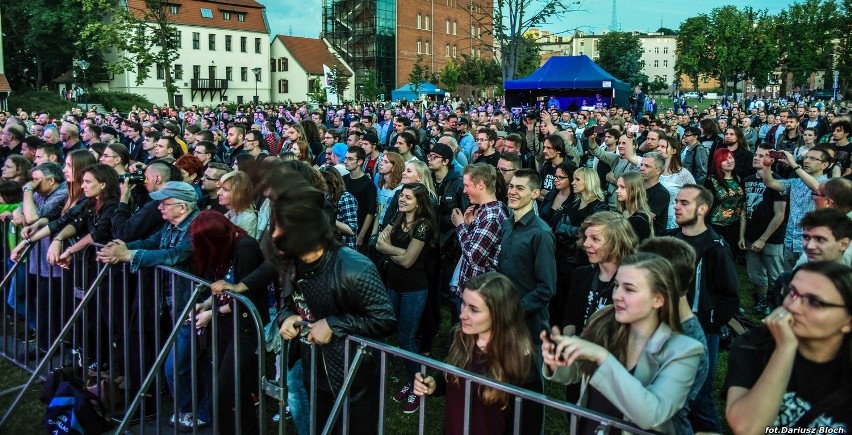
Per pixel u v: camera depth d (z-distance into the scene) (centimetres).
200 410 443
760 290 667
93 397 427
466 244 453
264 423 357
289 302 347
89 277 502
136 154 1245
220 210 557
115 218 481
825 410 212
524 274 415
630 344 264
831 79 6369
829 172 630
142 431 413
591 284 378
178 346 435
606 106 2542
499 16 2916
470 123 1325
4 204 616
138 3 5109
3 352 557
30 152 911
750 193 716
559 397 510
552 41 12950
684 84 11694
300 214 298
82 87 4984
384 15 7406
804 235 330
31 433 440
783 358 206
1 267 633
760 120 1998
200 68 6266
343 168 703
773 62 5703
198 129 1186
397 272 491
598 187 527
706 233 406
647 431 229
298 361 391
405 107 3127
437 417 476
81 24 5112
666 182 646
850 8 5744
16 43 5591
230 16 6531
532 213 421
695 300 394
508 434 300
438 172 666
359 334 314
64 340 494
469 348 310
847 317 204
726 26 5812
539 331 416
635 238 360
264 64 6794
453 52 8262
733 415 215
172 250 429
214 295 373
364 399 326
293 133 880
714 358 394
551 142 708
